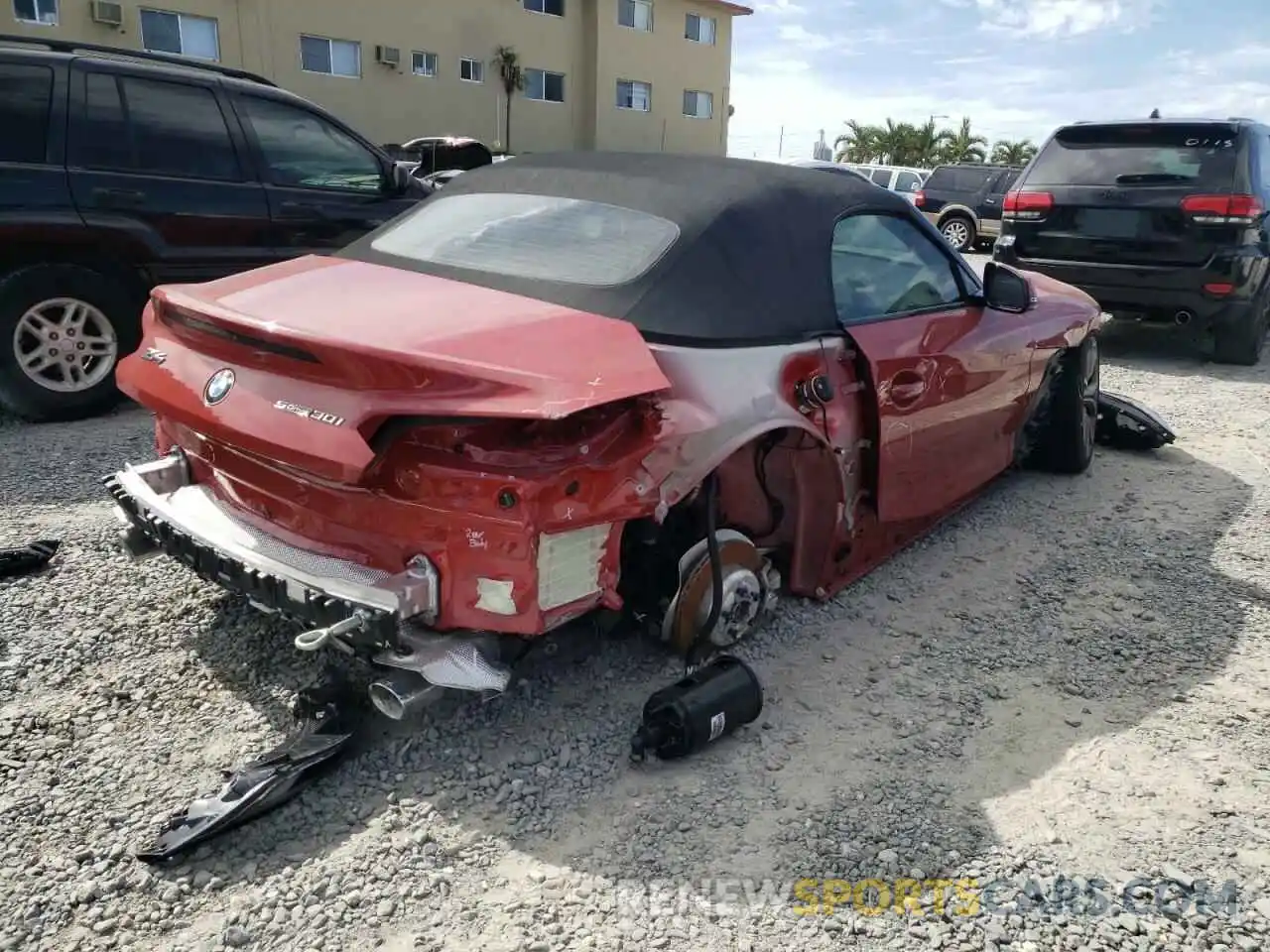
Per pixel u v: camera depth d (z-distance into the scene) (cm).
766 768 281
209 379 271
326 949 213
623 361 253
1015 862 247
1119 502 511
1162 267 784
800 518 356
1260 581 418
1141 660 349
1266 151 809
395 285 297
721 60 3278
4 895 222
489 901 228
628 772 276
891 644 354
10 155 524
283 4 2248
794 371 312
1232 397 743
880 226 379
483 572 242
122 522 323
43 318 549
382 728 290
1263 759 294
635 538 289
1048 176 830
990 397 427
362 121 2459
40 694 296
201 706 296
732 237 310
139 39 2059
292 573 257
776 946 218
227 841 243
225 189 593
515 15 2723
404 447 244
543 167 363
